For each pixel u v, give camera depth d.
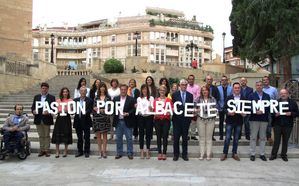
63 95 12.17
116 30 74.38
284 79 17.81
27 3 31.08
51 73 30.36
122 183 8.99
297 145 13.06
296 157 11.95
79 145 12.16
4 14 29.75
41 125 12.12
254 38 19.19
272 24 16.92
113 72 32.88
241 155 12.04
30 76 26.42
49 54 77.94
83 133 12.30
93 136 14.48
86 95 12.23
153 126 13.16
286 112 11.44
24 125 11.70
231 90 13.41
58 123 11.98
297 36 16.75
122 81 31.70
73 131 15.02
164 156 11.70
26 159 11.66
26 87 25.78
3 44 29.64
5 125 11.54
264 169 10.43
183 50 74.06
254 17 17.58
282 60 18.94
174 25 74.44
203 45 76.12
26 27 30.98
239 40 26.50
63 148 12.95
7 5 29.92
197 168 10.52
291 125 11.59
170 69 35.41
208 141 11.67
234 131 11.73
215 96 13.26
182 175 9.73
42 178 9.47
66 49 78.25
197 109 11.68
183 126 11.58
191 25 76.12
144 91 11.65
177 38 74.00
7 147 11.35
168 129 11.69
